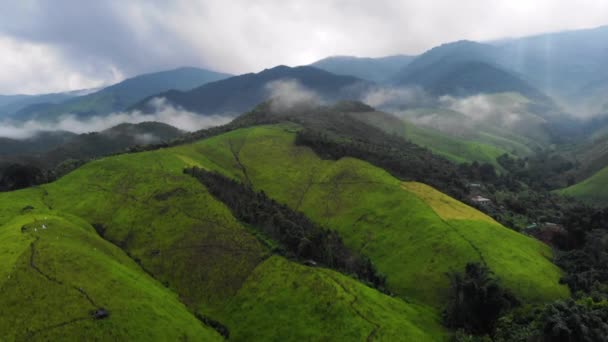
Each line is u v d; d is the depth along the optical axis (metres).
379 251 125.88
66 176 162.00
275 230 119.00
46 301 70.12
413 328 85.06
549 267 112.81
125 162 169.62
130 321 70.44
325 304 86.50
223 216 124.25
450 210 141.75
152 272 104.38
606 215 140.50
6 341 62.06
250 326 86.12
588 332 75.19
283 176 183.62
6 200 135.50
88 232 108.56
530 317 86.31
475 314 91.88
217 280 101.12
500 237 123.69
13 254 81.56
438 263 112.44
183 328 76.00
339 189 165.00
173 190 139.62
